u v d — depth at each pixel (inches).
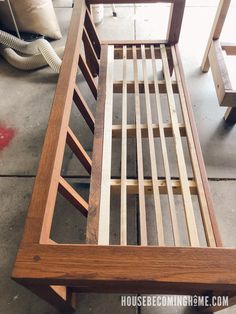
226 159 51.9
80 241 43.1
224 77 49.4
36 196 23.5
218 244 30.4
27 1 65.1
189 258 20.5
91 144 54.1
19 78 67.3
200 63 68.2
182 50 71.3
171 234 43.3
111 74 48.4
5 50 70.1
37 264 20.4
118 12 83.5
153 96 60.7
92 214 32.4
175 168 49.9
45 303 38.1
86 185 48.8
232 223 44.5
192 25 78.2
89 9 48.5
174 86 48.1
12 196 48.0
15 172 51.0
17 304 38.2
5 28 74.1
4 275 40.3
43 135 56.1
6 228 44.6
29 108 61.0
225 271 19.9
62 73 33.3
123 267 20.2
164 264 20.3
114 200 46.6
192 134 40.4
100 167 36.7
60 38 77.1
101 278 19.9
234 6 82.4
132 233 43.4
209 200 34.0
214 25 55.6
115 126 42.4
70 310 36.9
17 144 54.9
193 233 31.5
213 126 56.4
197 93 62.2
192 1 85.4
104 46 53.2
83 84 64.2
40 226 22.0
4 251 42.4
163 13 82.7
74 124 57.1
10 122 58.6
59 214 45.6
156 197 34.6
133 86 48.9
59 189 28.6
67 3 88.0
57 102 30.1
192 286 20.2
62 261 20.5
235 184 48.7
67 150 52.8
